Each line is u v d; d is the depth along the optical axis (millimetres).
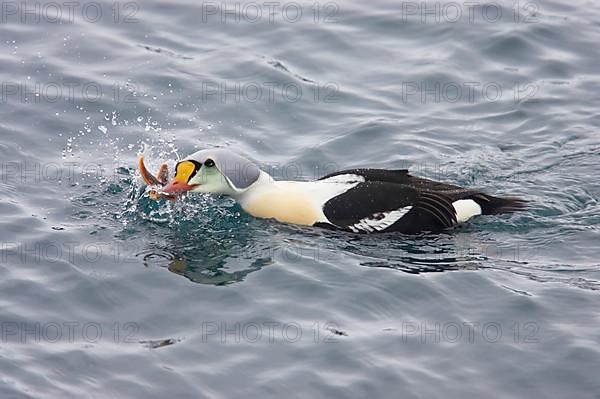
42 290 14445
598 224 16484
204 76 21234
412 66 21781
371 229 16125
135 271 15008
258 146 19219
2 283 14523
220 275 14992
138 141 19172
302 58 21984
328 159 18797
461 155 18906
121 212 16812
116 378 12695
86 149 18844
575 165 18484
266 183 16953
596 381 12789
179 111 20172
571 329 13734
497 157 18812
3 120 19484
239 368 12914
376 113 20234
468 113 20328
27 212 16578
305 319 13945
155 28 22844
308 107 20406
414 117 20156
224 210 16875
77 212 16734
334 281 14797
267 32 22797
